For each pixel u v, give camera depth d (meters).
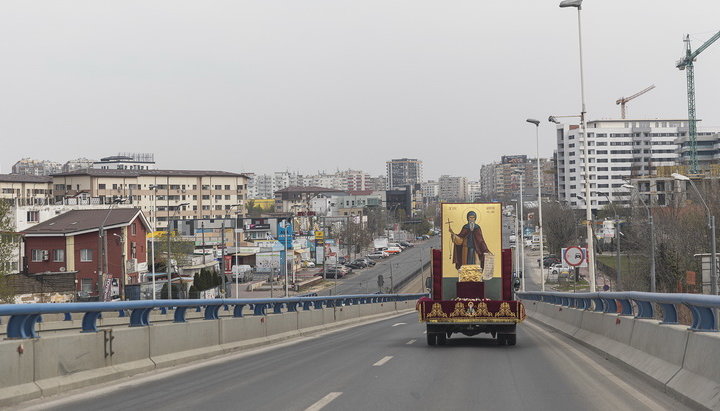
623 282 77.69
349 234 151.62
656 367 13.02
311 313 32.16
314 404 11.00
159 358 16.06
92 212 77.88
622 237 84.00
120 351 14.44
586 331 22.81
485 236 23.30
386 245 168.12
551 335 28.44
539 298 44.50
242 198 177.25
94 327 13.69
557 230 120.06
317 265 142.62
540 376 14.41
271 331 25.25
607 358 17.53
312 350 21.30
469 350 20.89
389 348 21.91
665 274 65.19
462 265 23.27
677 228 67.94
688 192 103.44
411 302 68.06
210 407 10.73
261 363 17.19
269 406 10.84
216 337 19.81
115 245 73.50
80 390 12.38
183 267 90.62
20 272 67.94
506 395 11.89
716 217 66.50
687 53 199.50
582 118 41.09
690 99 199.62
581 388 12.63
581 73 40.78
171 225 122.12
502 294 23.08
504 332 22.66
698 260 59.72
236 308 22.33
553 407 10.73
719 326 11.77
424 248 182.75
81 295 65.25
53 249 72.25
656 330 13.66
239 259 125.81
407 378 14.13
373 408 10.67
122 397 11.67
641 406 10.73
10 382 10.94
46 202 149.00
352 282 117.50
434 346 22.86
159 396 11.79
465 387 12.84
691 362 11.21
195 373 15.03
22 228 86.56
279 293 92.50
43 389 11.52
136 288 70.44
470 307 22.45
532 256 146.50
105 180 155.75
